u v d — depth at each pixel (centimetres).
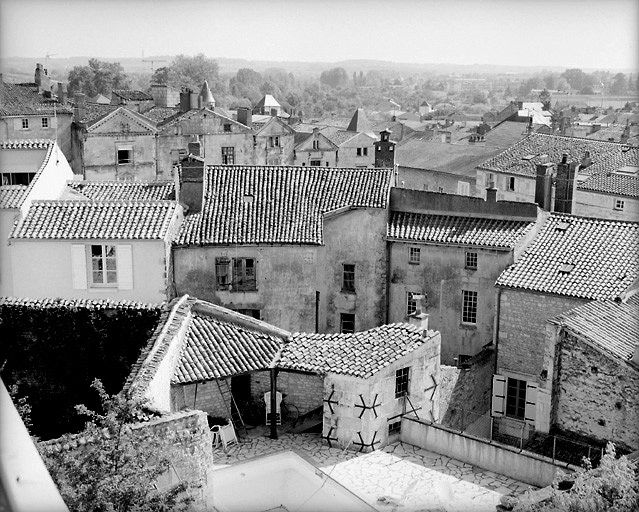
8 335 3019
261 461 2748
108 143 7412
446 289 4253
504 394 3659
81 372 3022
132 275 3697
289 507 2522
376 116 17850
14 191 3900
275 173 4541
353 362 2920
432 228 4316
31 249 3656
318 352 3053
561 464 2542
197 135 7762
